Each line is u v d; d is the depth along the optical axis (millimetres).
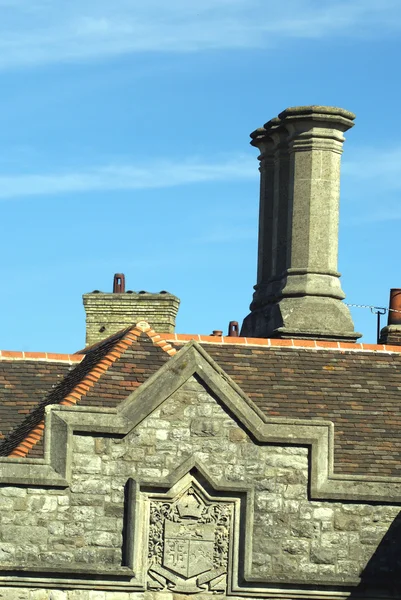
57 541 60812
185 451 61656
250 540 61625
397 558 62469
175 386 61719
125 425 61281
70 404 63188
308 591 61906
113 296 84875
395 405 69375
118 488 61219
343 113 76125
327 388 69688
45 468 60875
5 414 67750
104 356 66375
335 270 75750
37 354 71062
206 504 61656
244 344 71312
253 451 62031
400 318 78625
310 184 75750
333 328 74500
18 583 60500
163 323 84562
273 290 77688
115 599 60906
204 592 61375
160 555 61188
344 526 62344
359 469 65250
